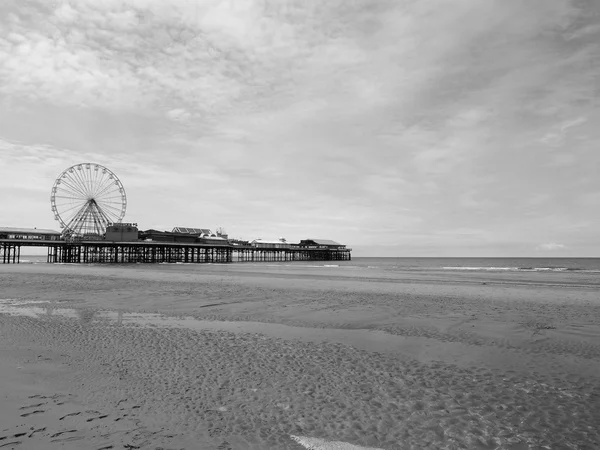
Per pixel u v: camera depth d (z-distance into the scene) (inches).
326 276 1619.1
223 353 390.0
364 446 205.3
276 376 318.7
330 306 721.0
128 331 492.4
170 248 3858.3
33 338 447.2
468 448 204.8
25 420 227.9
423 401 269.0
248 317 605.9
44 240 3314.5
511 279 1590.8
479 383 307.7
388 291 988.6
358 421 235.5
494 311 673.0
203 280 1290.6
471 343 444.5
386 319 594.6
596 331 510.9
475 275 1913.1
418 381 311.1
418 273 2103.8
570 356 390.9
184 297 836.0
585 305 751.7
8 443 198.7
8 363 346.0
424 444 208.4
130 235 3565.5
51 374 315.9
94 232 3582.7
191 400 263.9
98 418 232.5
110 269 2123.5
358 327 534.3
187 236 3998.5
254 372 328.2
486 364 361.7
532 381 313.6
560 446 207.8
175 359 365.1
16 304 722.8
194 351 396.2
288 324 552.7
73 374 316.5
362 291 981.8
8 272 1718.8
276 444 205.2
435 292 973.8
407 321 579.2
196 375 317.7
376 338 467.8
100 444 199.8
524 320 588.7
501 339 465.7
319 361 366.3
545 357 387.2
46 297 824.3
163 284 1130.0
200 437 210.7
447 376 325.1
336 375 324.2
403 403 265.0
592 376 328.5
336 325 546.9
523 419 241.3
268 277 1481.3
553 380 316.8
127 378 308.0
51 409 245.0
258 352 396.5
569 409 256.8
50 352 385.7
